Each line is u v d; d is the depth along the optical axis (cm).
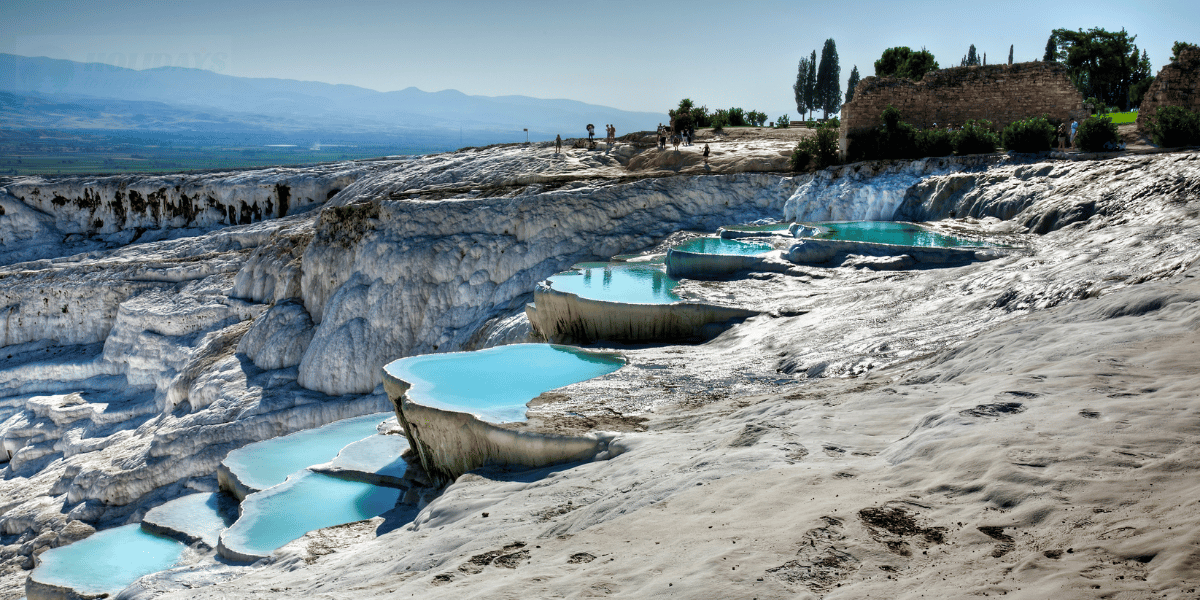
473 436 1277
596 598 585
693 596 554
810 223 2834
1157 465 605
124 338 4197
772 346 1628
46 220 6053
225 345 3769
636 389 1394
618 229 3475
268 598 866
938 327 1456
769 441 912
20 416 3944
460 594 654
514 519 891
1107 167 2348
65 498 2980
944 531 593
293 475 1677
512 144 5656
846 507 667
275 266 4028
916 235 2430
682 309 1931
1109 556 495
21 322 4631
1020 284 1538
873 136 3528
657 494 822
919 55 5709
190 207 5916
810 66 8800
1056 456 662
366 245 3619
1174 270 1265
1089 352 962
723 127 5531
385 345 3384
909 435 850
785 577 560
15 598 2259
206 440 2983
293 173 5891
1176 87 3278
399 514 1329
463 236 3516
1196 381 784
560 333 2173
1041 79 3459
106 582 1700
